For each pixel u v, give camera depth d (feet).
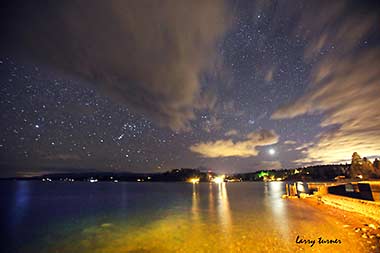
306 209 89.92
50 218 91.09
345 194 102.58
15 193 256.73
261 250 44.37
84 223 79.66
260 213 88.99
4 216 97.55
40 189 356.18
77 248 51.80
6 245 55.42
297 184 208.03
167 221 79.46
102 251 48.75
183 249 47.57
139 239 56.34
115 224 76.54
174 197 190.70
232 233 58.75
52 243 55.98
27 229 71.97
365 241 44.09
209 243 50.72
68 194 242.37
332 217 68.74
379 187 66.33
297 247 44.50
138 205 131.85
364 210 65.77
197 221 77.61
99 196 209.15
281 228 60.80
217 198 171.73
